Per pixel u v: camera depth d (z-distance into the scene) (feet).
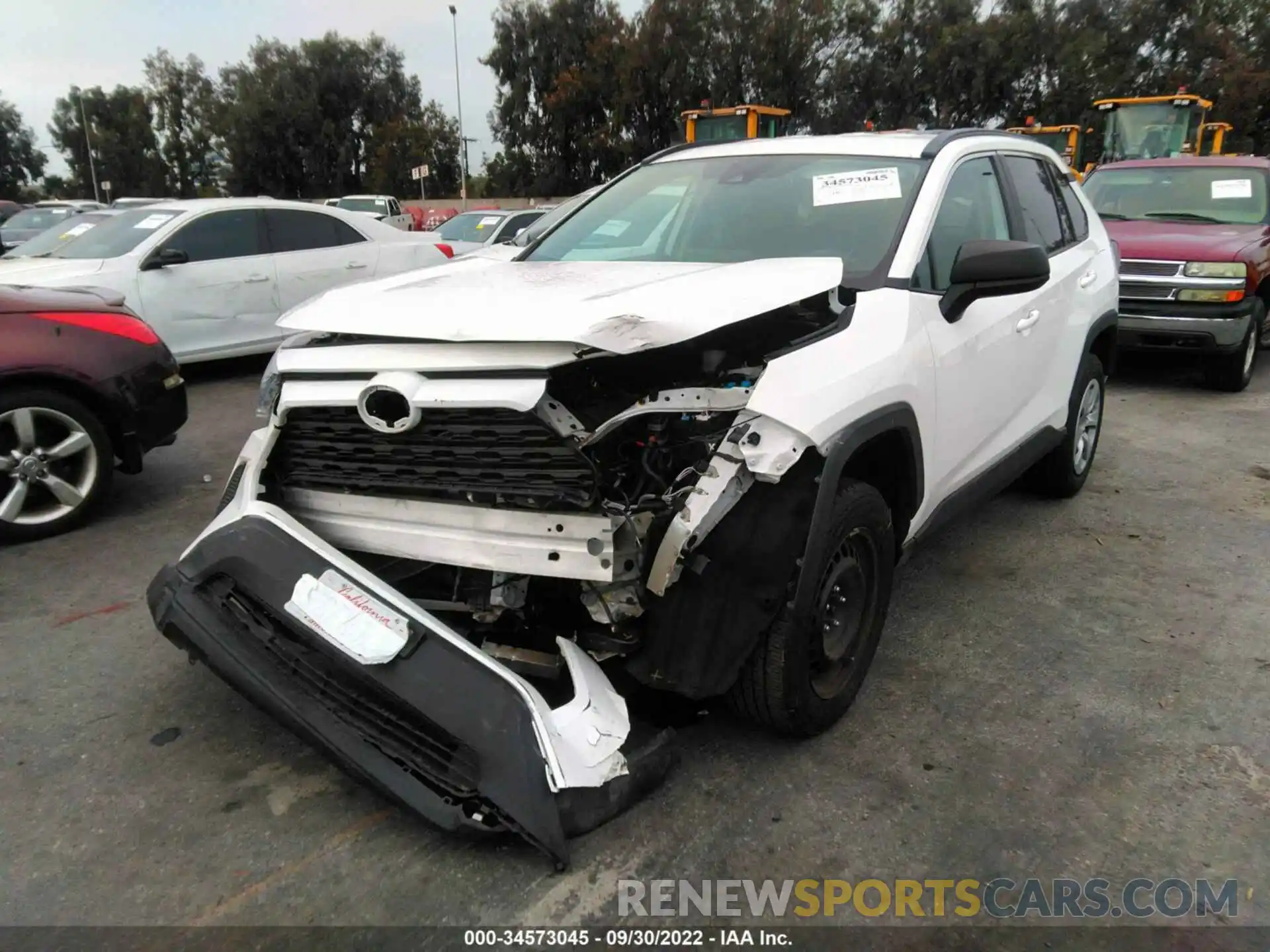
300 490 9.64
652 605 8.36
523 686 7.91
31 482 15.23
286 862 8.02
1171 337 26.12
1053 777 9.29
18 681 10.95
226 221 27.94
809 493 8.47
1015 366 13.07
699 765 9.36
